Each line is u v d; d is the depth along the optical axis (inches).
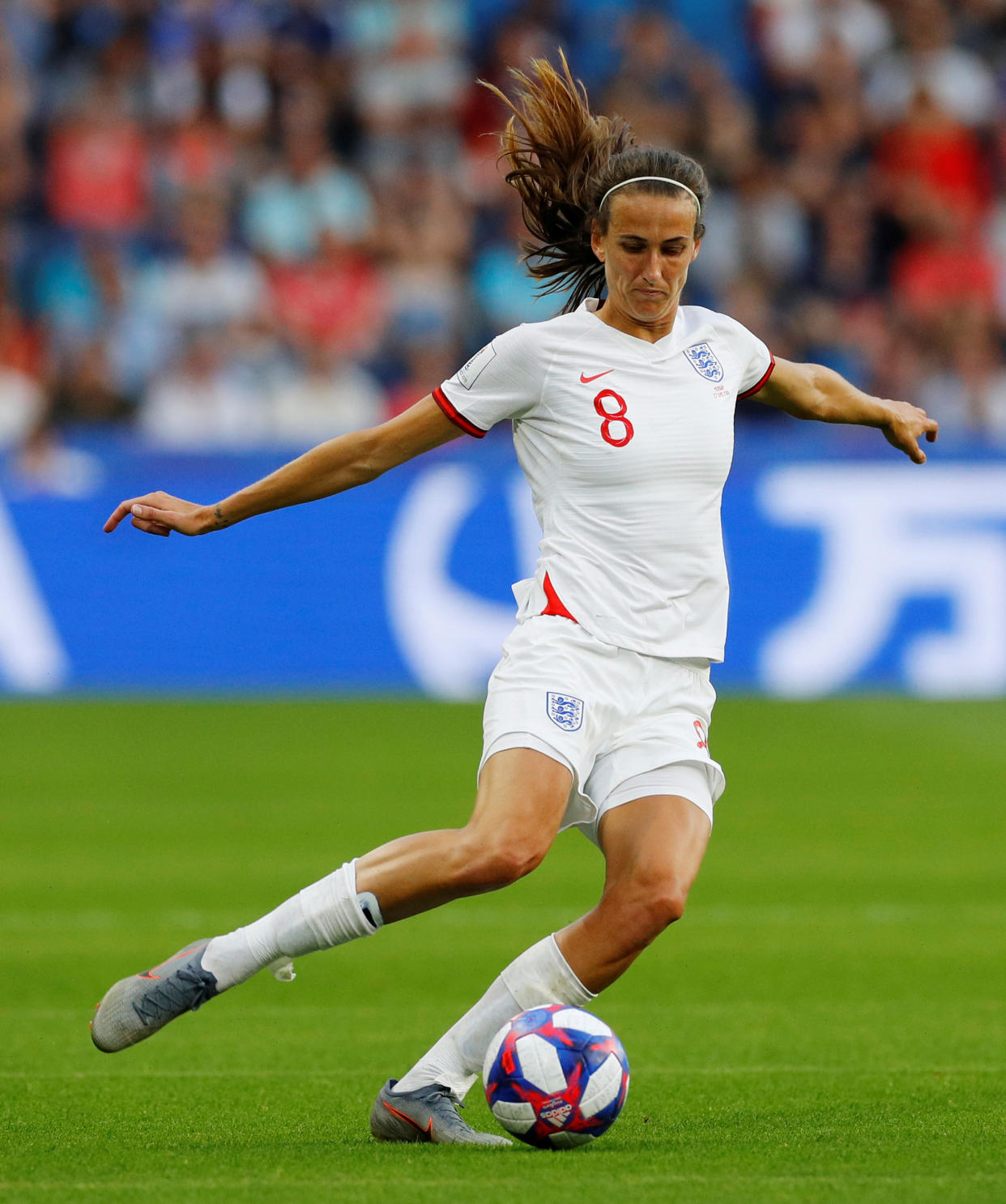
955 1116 617.0
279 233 2559.1
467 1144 565.0
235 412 2393.0
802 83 2760.8
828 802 1480.1
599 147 684.1
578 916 1111.0
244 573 2049.7
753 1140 570.6
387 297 2522.1
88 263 2517.2
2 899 1116.5
